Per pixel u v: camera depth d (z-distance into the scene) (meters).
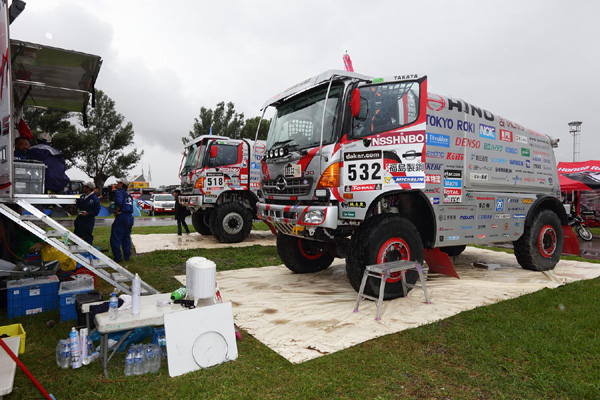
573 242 7.13
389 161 4.29
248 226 10.30
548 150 7.07
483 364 2.88
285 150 4.96
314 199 4.58
